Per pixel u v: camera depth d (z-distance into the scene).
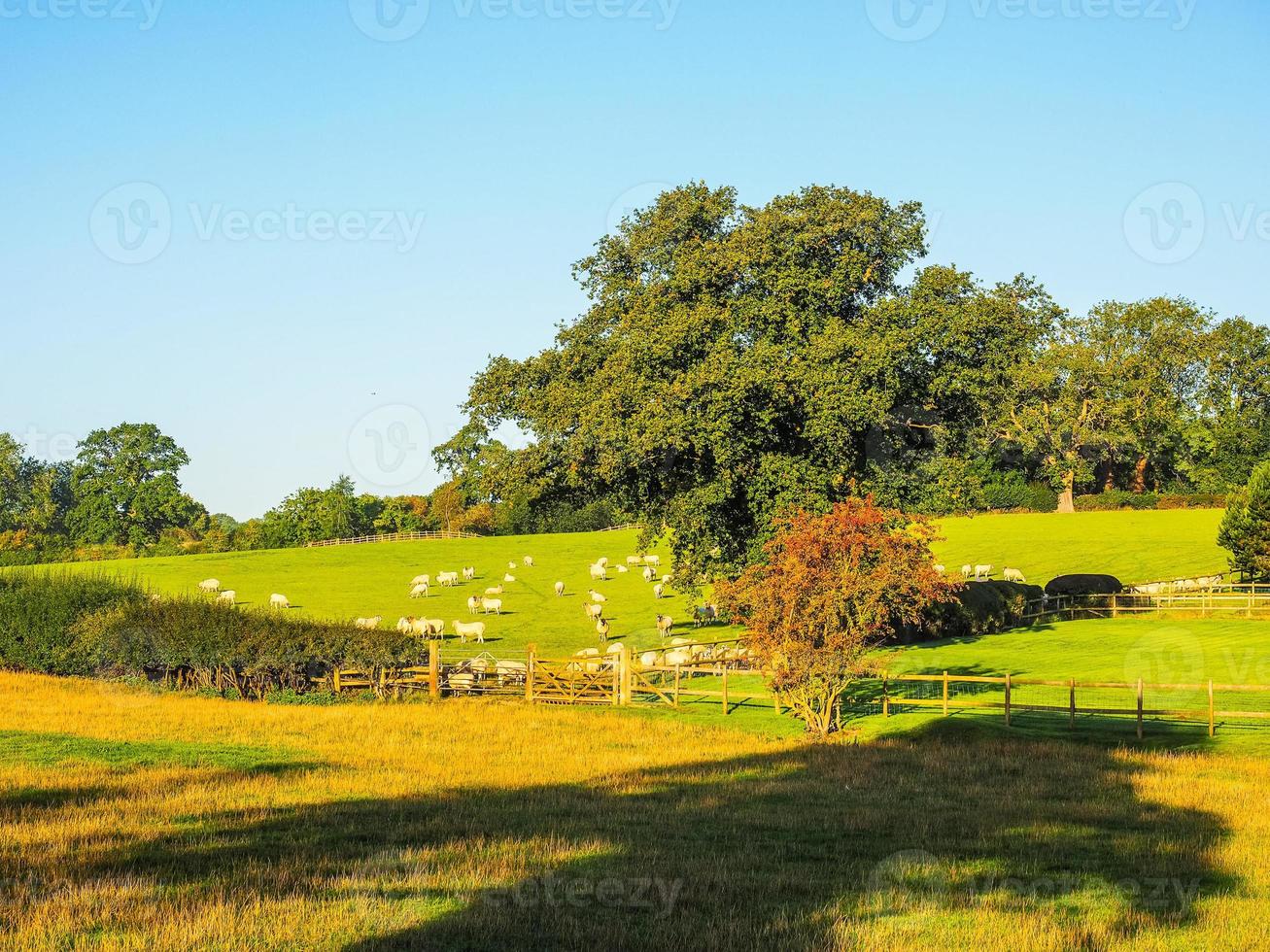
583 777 23.16
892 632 31.14
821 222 43.19
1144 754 25.30
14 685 38.62
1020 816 19.28
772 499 42.50
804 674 29.20
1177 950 12.43
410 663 36.50
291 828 18.03
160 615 39.09
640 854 16.36
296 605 69.69
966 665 41.00
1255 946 12.52
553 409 44.03
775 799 20.89
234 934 12.38
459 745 27.09
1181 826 18.53
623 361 42.56
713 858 16.25
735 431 40.97
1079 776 22.92
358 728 29.73
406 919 13.01
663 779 22.88
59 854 16.05
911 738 28.31
